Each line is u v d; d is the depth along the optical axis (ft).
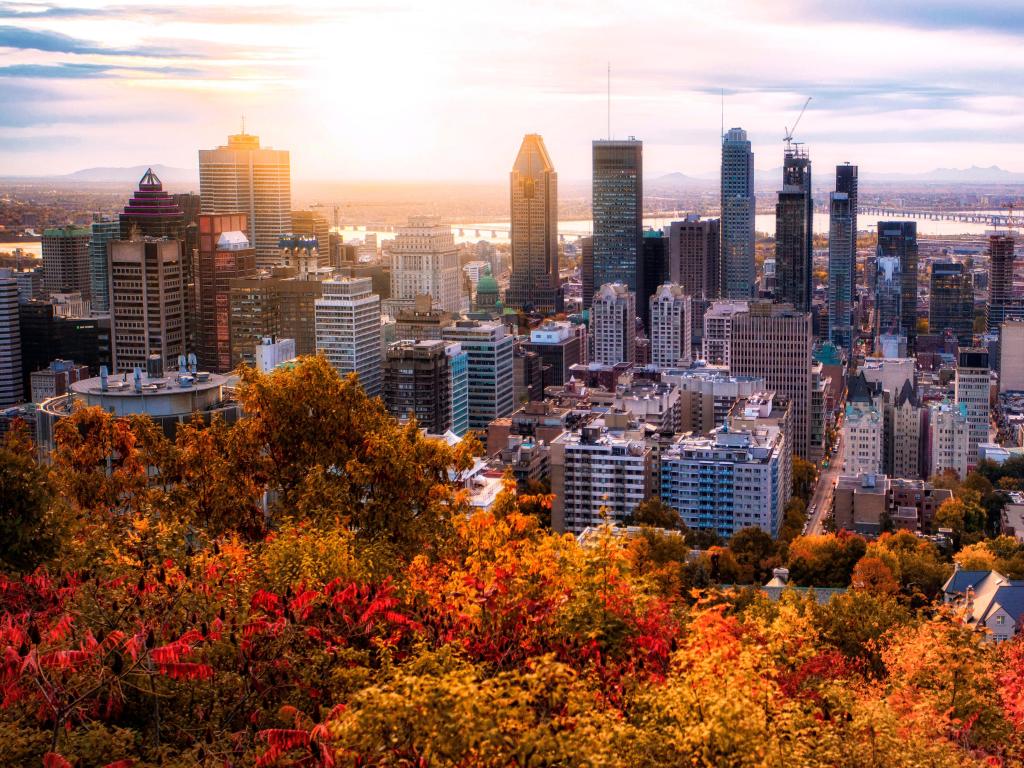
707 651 309.22
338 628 325.21
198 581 321.52
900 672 467.11
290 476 488.02
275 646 309.01
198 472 497.87
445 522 471.21
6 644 285.84
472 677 253.85
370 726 246.88
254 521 483.92
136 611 311.47
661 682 306.96
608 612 337.31
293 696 307.78
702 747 257.96
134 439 532.73
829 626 601.21
